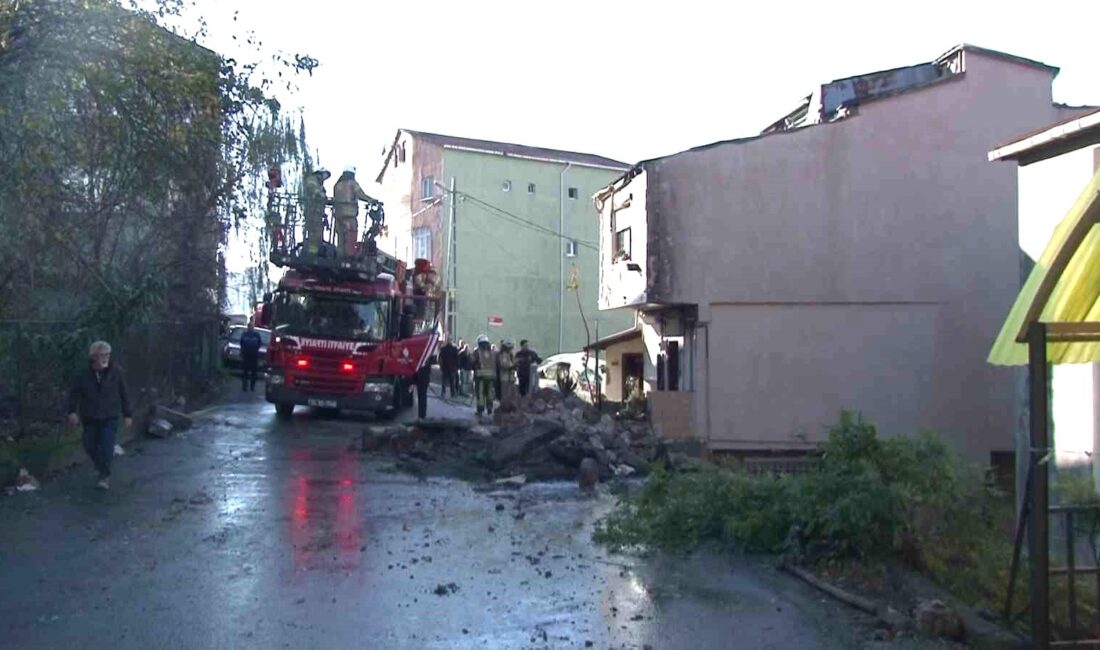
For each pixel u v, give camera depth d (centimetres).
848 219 2155
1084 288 816
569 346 4859
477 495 1300
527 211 4803
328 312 2170
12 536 980
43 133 1161
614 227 2442
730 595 824
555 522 1120
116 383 1252
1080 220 679
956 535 936
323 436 1900
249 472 1433
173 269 1977
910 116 2167
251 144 1569
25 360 1379
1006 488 1590
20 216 1273
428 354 2353
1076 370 1094
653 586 848
